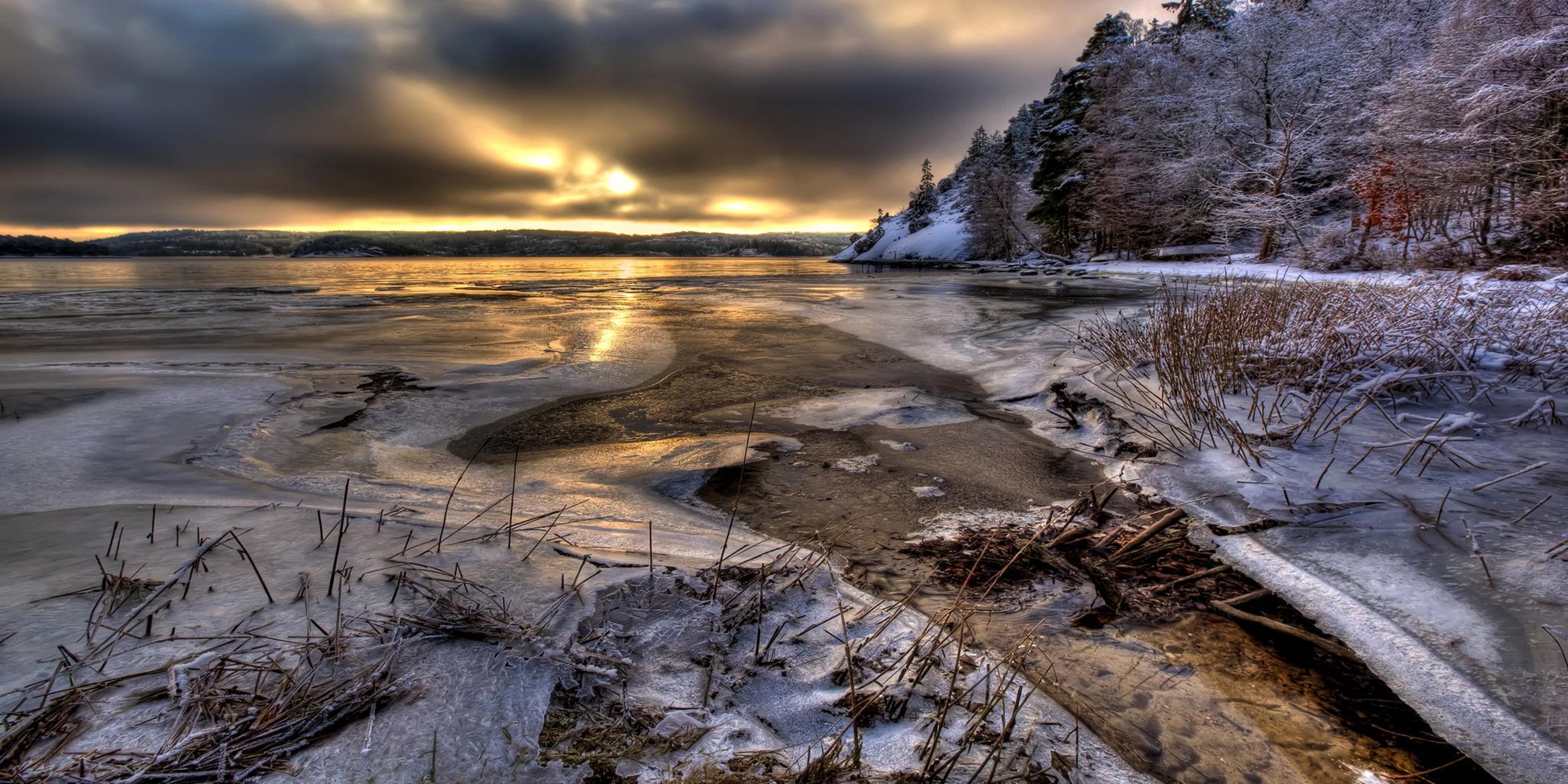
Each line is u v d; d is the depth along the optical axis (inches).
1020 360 308.8
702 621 90.4
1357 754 72.7
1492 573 101.9
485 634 80.2
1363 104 904.3
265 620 81.1
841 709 73.8
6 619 79.3
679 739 66.7
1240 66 1017.5
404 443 193.6
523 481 163.9
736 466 179.0
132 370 266.4
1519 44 570.9
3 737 58.6
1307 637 94.0
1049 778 64.5
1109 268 1118.4
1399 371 189.3
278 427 193.9
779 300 682.2
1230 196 993.5
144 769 55.6
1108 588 110.4
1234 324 256.8
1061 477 171.3
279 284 1165.7
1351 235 800.3
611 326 467.2
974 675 83.0
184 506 125.2
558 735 66.0
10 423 180.1
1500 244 589.9
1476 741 73.5
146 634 76.4
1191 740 74.4
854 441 203.2
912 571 117.8
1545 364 201.5
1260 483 147.0
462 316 538.3
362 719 65.4
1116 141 1229.7
